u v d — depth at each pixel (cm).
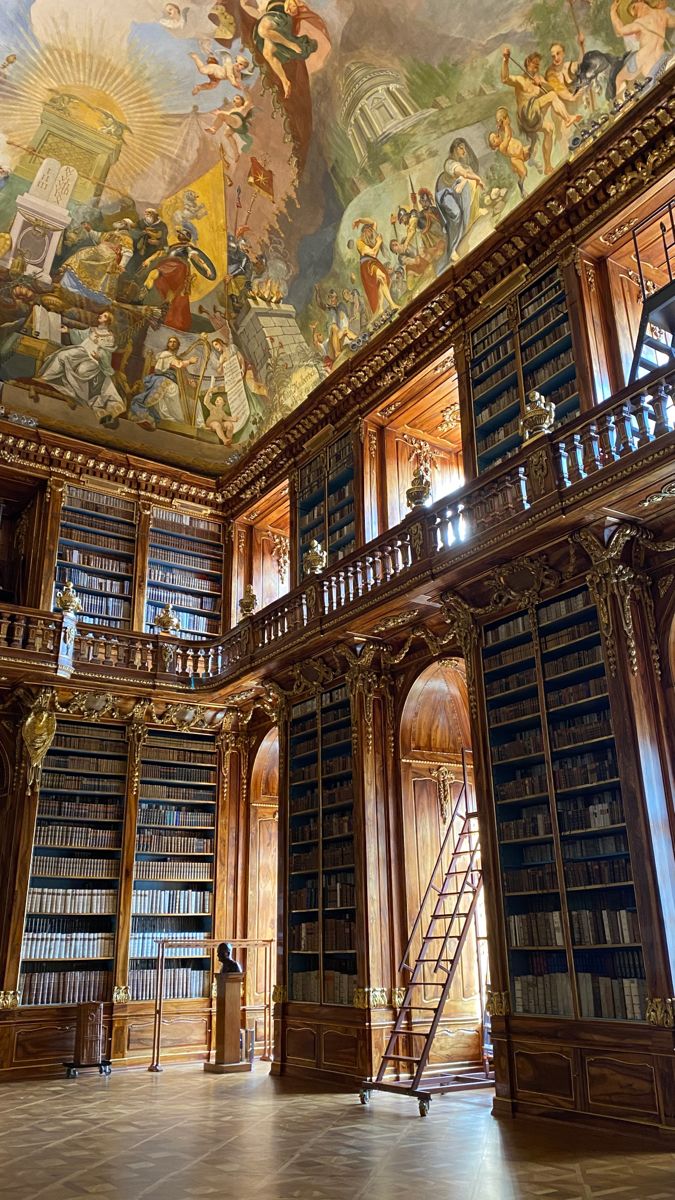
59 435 1469
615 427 812
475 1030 1100
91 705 1396
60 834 1326
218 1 1218
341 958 1136
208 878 1435
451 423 1323
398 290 1282
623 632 810
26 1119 852
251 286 1537
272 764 1532
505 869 896
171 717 1459
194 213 1502
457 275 1119
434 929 1108
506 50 1034
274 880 1491
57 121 1336
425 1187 560
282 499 1556
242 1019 1393
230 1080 1116
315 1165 630
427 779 1166
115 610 1490
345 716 1196
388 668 1182
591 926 793
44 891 1289
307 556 1244
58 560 1447
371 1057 1012
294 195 1391
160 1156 666
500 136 1081
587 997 783
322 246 1394
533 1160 630
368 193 1280
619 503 793
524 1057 826
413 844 1123
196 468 1627
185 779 1462
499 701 965
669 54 889
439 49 1092
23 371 1477
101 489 1526
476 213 1141
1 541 1514
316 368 1460
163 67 1310
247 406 1631
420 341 1199
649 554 844
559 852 836
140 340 1573
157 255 1527
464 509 975
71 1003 1266
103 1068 1210
